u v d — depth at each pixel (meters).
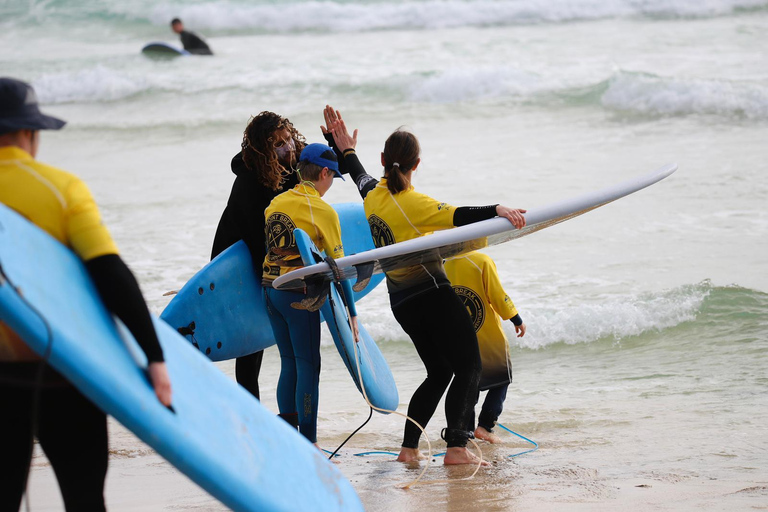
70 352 7.34
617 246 34.00
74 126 65.75
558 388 22.27
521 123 58.66
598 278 30.64
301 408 16.69
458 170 47.59
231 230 18.91
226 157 54.81
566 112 60.41
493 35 84.94
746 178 41.69
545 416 19.73
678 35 78.69
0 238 7.43
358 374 15.97
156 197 45.34
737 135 51.12
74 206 8.16
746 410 18.98
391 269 15.26
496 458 16.70
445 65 73.69
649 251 33.03
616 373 23.19
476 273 16.80
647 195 40.22
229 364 26.34
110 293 8.08
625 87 60.47
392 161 15.16
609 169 45.66
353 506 10.46
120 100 71.75
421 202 14.95
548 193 41.84
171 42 94.50
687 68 67.31
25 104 8.38
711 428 17.88
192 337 18.12
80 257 8.25
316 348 16.78
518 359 25.45
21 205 8.05
